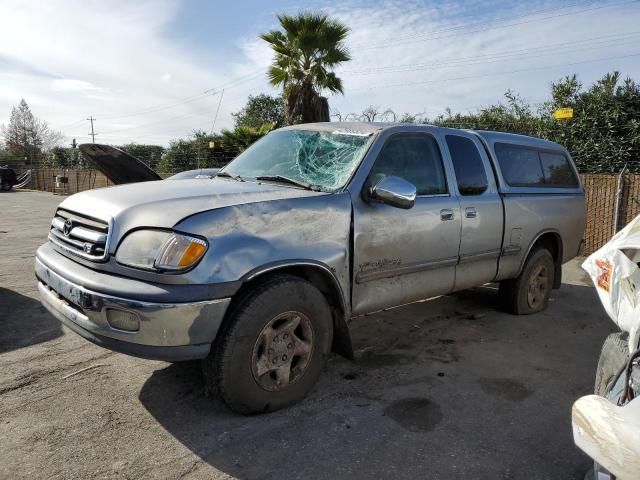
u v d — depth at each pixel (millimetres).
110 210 3121
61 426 3078
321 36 15844
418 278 4238
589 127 11500
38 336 4535
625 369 2133
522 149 5531
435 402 3564
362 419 3283
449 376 4020
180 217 2934
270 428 3135
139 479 2613
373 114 9195
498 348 4680
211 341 2936
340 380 3875
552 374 4129
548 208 5602
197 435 3025
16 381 3650
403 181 3580
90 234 3148
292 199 3348
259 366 3152
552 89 12383
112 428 3074
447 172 4492
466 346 4707
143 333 2807
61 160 38062
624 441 1551
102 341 2947
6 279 6582
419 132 4367
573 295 6762
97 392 3523
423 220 4133
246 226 3092
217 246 2939
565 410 3514
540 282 5781
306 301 3314
